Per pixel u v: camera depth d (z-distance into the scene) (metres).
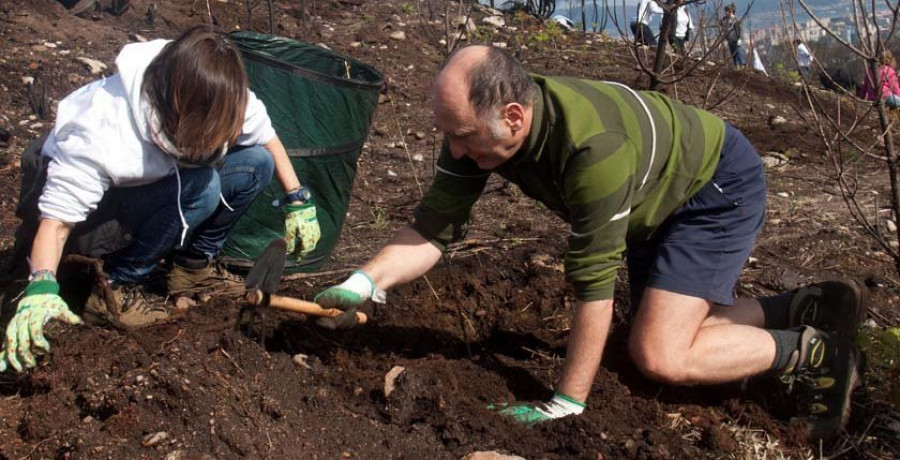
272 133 3.37
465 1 11.78
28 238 3.16
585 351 2.70
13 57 6.73
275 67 3.62
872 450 2.92
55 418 2.59
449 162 2.80
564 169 2.52
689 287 2.79
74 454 2.43
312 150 3.75
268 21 9.34
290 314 3.38
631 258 3.10
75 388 2.65
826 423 2.93
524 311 3.73
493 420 2.71
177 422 2.53
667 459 2.63
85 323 3.04
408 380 2.77
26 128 5.79
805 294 3.15
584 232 2.56
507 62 2.39
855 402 3.17
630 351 2.85
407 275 2.90
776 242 4.84
